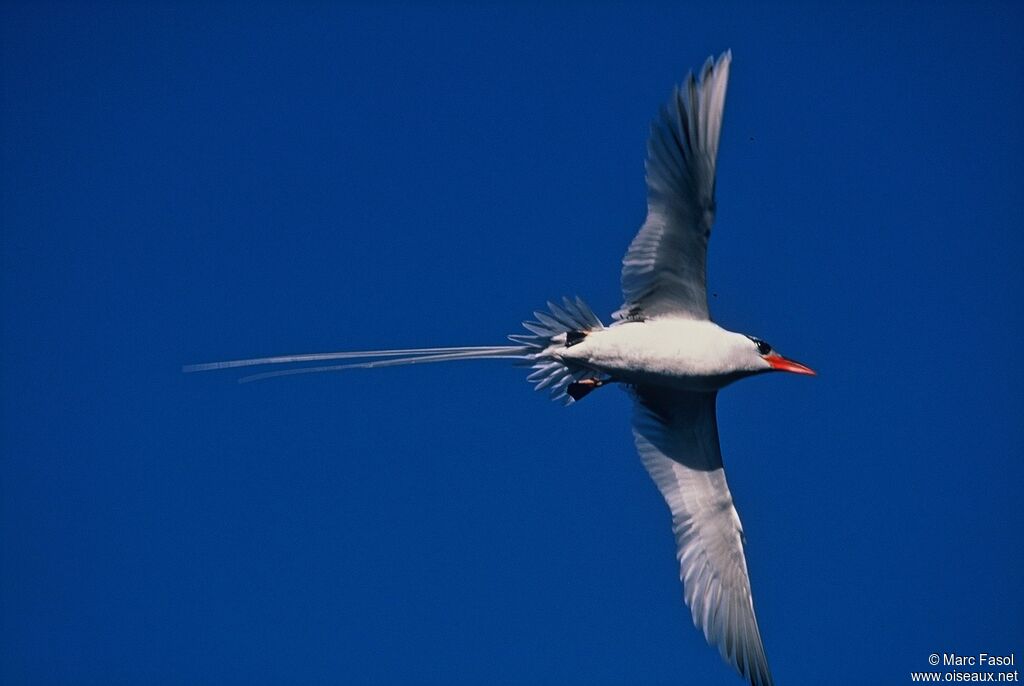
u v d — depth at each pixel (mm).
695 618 16125
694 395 16125
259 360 15391
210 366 15141
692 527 16391
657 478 16500
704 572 16297
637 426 16547
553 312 15633
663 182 14203
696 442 16406
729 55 13766
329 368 15328
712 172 13812
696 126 13812
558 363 15766
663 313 15258
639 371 15312
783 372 15312
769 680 15789
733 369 15211
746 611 16125
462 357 15570
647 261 14758
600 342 15273
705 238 14328
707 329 15141
